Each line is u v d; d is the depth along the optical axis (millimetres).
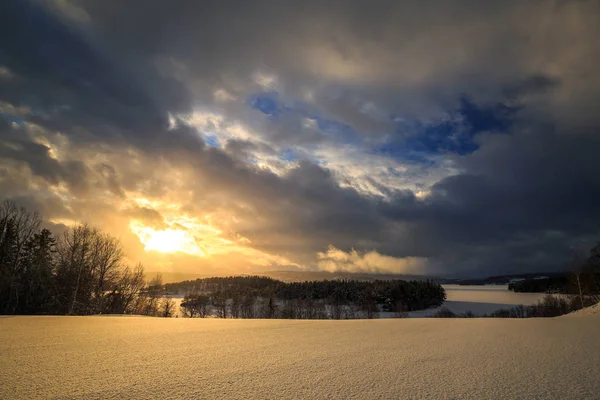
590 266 41281
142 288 40531
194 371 5637
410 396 4371
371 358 6969
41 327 11406
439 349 8164
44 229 37375
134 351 7434
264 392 4492
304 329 12625
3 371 5477
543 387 4801
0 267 30891
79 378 5086
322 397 4305
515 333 11477
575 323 15039
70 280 33344
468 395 4426
